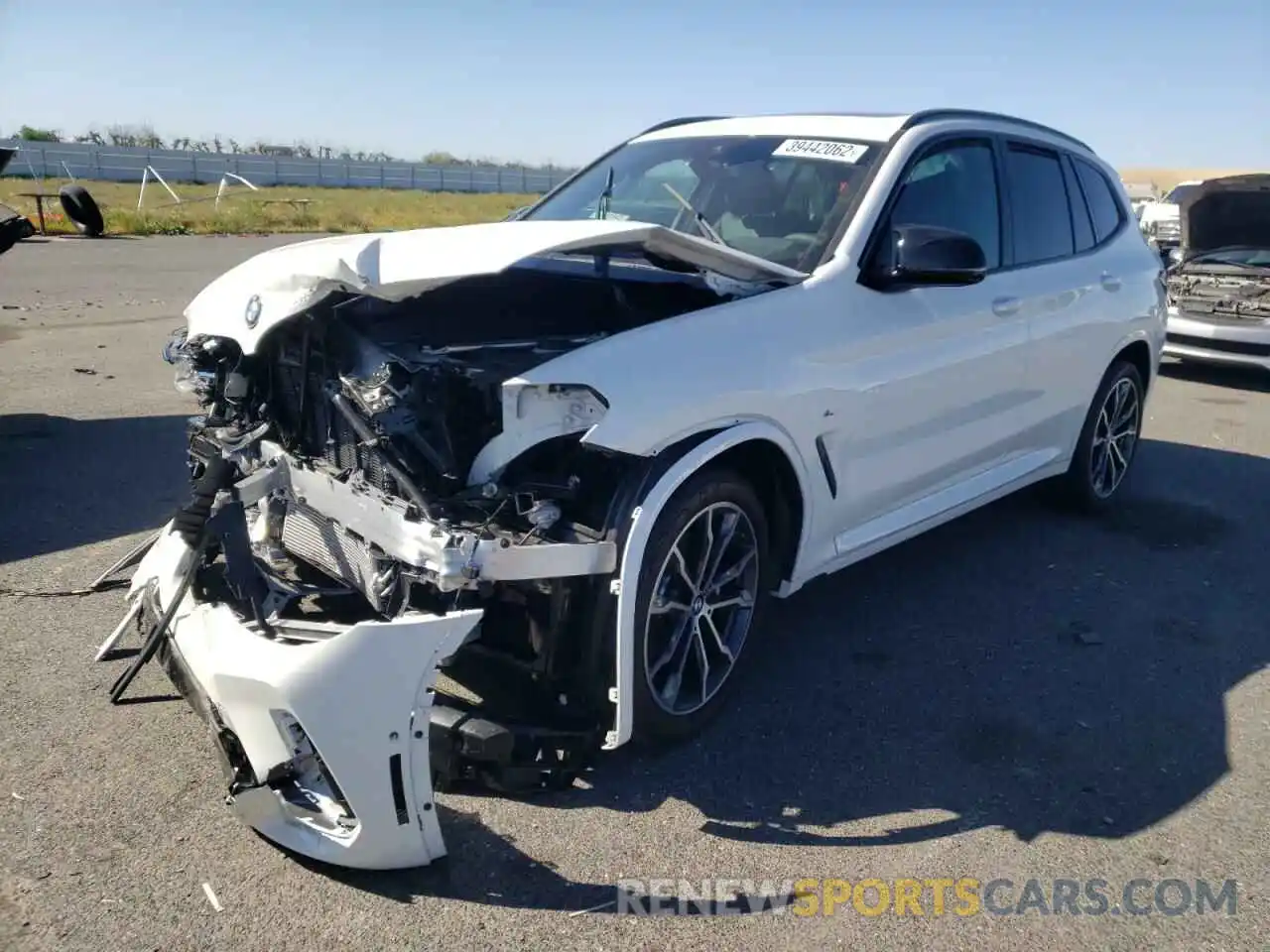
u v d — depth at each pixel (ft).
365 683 8.38
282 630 9.49
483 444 9.96
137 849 9.17
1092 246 18.10
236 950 8.06
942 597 15.65
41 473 19.38
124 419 23.56
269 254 12.37
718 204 14.01
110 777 10.16
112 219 86.28
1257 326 33.01
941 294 13.85
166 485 18.86
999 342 14.97
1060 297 16.46
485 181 201.05
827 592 15.66
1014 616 15.06
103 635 13.03
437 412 9.92
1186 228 37.91
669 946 8.34
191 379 12.29
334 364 10.75
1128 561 17.43
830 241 12.76
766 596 12.28
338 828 8.82
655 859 9.39
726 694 11.83
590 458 10.16
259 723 8.72
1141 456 24.53
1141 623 15.01
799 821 10.06
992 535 18.51
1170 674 13.47
